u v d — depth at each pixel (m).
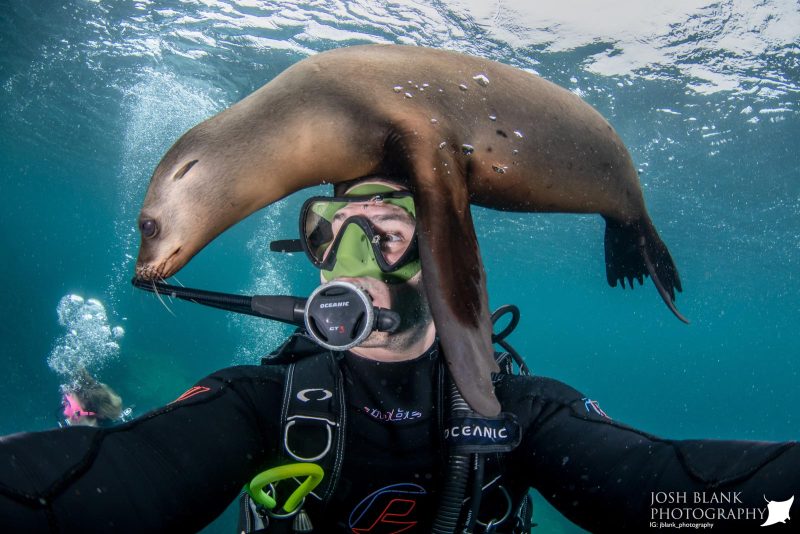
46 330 6.87
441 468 0.51
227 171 0.72
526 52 3.12
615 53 3.04
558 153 0.80
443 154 0.61
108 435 0.37
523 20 2.89
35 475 0.31
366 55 0.73
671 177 4.49
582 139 0.85
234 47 3.63
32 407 5.02
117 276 19.52
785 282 7.89
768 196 4.64
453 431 0.49
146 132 5.70
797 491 0.30
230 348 9.10
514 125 0.73
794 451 0.33
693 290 9.70
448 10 2.89
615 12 2.79
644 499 0.38
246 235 9.65
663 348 24.62
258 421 0.50
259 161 0.71
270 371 0.56
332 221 0.61
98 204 10.37
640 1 2.71
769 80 3.10
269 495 0.48
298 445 0.49
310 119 0.68
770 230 5.58
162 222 0.74
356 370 0.54
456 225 0.53
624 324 17.73
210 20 3.38
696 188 4.67
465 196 0.59
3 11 3.76
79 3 3.45
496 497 0.52
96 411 2.04
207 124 0.76
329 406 0.51
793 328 13.28
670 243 6.65
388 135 0.63
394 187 0.61
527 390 0.54
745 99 3.29
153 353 6.17
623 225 1.11
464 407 0.50
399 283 0.55
